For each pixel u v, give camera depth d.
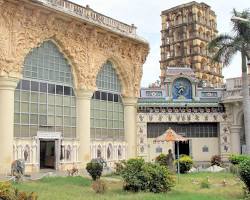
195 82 48.84
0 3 30.45
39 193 20.59
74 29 37.34
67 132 37.53
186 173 35.00
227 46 38.56
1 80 31.22
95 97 41.31
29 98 34.09
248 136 37.53
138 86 46.28
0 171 30.62
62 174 32.91
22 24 32.62
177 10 84.06
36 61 35.00
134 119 46.25
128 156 44.88
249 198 19.62
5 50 31.17
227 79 48.12
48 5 33.72
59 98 37.00
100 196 20.03
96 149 40.41
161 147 47.59
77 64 37.97
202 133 48.66
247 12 38.69
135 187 22.12
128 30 44.16
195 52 79.81
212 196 20.44
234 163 34.53
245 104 37.91
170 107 47.88
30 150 33.59
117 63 43.66
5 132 31.12
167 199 18.92
